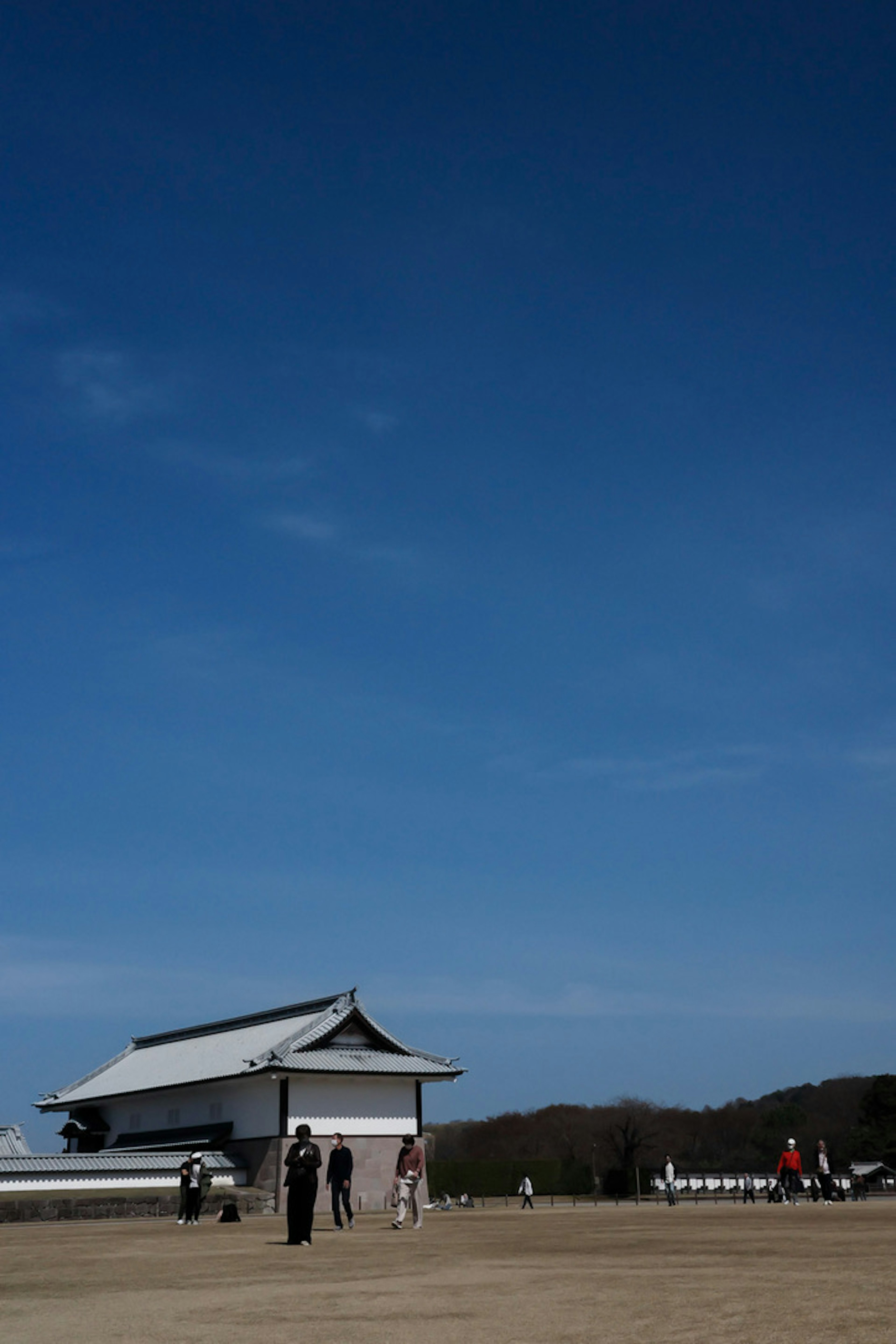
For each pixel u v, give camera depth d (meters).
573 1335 10.70
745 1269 16.47
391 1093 52.50
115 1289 16.05
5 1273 19.14
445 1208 53.38
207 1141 51.31
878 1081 102.12
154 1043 66.38
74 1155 45.88
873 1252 19.17
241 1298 14.48
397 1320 12.09
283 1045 50.69
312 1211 24.56
